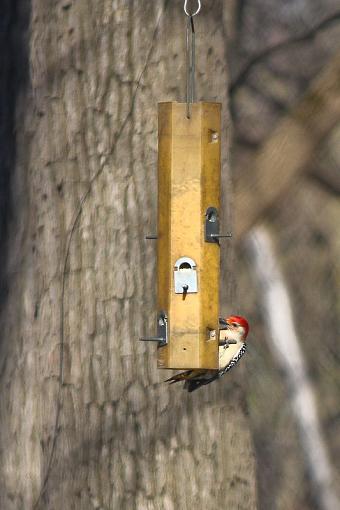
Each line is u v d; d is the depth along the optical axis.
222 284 12.82
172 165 11.37
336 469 18.55
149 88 12.33
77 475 12.41
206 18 12.52
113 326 12.33
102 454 12.33
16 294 12.80
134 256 12.30
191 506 12.32
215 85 12.61
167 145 11.38
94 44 12.39
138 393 12.30
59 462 12.51
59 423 12.49
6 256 12.88
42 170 12.58
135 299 12.30
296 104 17.16
